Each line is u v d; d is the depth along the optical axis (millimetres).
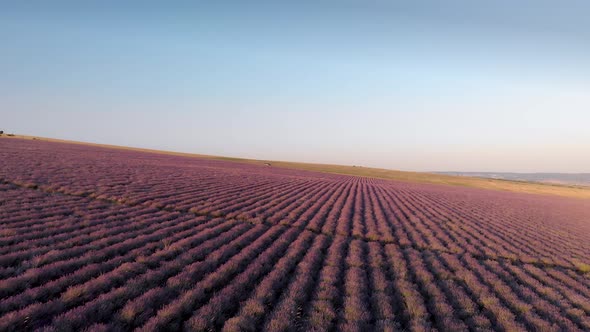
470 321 9148
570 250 20953
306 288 10406
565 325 9445
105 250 11461
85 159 48844
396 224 23703
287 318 8000
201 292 8992
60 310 7301
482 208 41094
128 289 8539
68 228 13695
